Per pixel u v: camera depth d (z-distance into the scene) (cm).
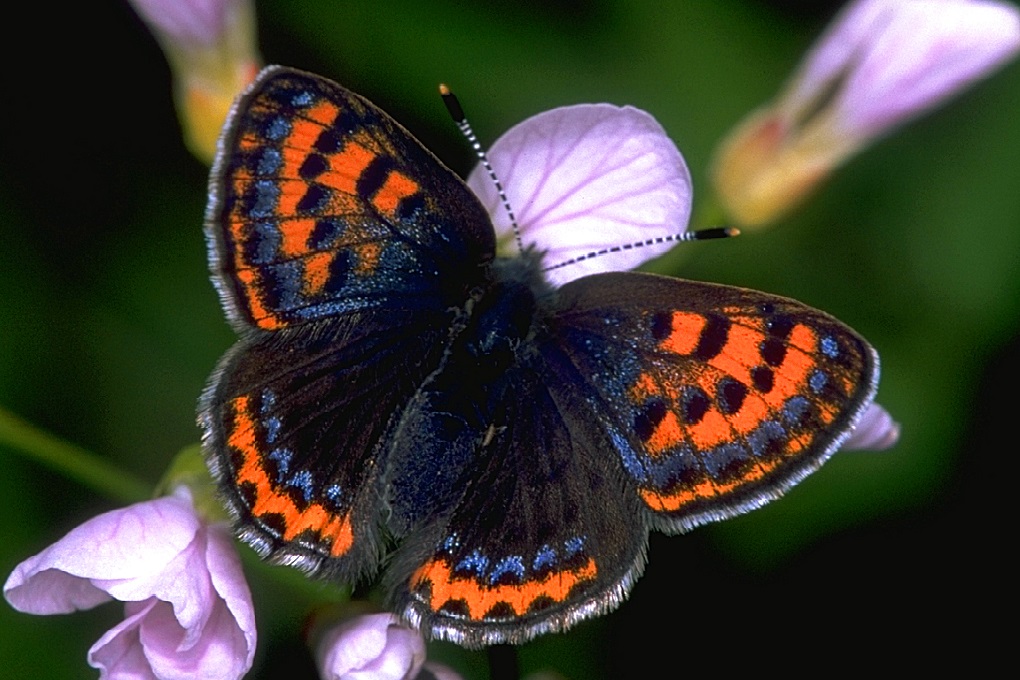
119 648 21
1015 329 23
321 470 21
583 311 21
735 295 21
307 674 23
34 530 23
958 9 22
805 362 21
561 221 22
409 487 21
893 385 23
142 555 21
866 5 22
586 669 23
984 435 23
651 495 21
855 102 22
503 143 22
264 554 21
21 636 23
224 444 21
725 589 23
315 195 21
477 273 22
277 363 21
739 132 23
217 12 22
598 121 22
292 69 21
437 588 21
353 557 21
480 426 21
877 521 23
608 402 21
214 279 21
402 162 21
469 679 23
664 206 22
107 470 22
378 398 21
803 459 21
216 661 21
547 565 21
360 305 21
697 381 21
